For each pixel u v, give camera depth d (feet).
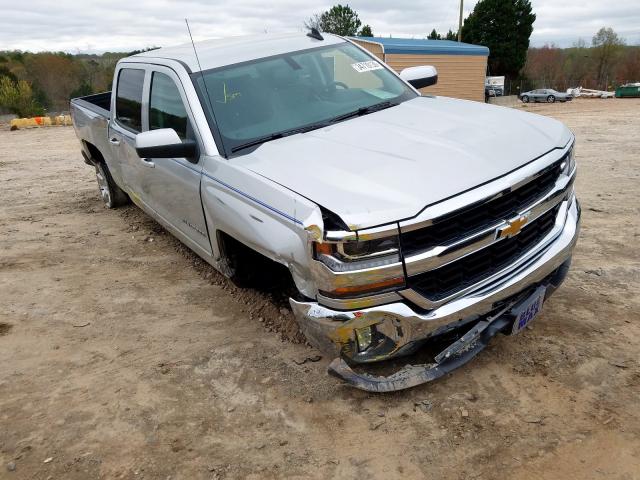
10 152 45.88
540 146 10.12
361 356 8.77
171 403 10.24
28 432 9.72
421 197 8.28
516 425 9.04
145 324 13.26
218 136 11.45
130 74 16.01
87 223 21.48
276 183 9.35
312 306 8.73
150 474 8.62
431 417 9.37
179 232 14.28
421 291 8.52
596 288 13.41
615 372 10.16
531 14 175.73
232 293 14.57
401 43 81.35
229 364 11.33
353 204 8.23
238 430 9.45
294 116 12.17
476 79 89.61
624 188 22.70
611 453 8.36
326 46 14.52
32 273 16.71
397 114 12.23
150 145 10.93
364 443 8.94
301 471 8.50
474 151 9.56
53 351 12.30
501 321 9.71
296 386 10.45
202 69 12.68
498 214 8.98
